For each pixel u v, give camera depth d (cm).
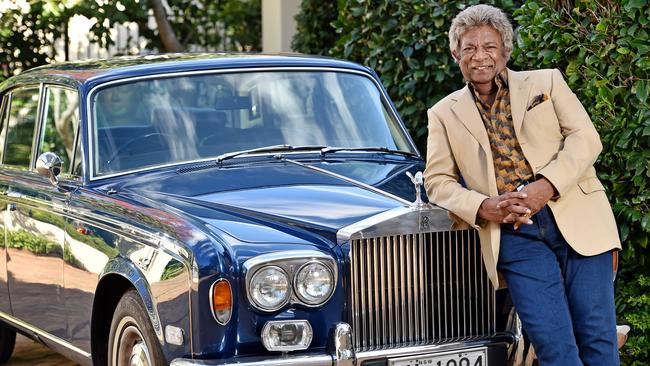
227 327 549
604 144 738
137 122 717
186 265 557
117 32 1583
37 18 1482
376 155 731
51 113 771
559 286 552
